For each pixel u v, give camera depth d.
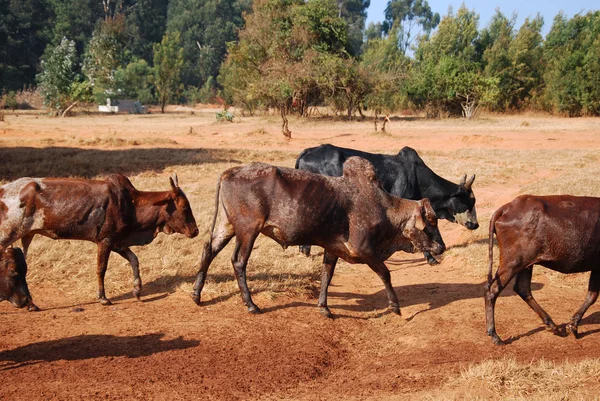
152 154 21.19
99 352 5.89
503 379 5.09
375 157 9.88
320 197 6.91
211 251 7.32
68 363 5.62
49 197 7.04
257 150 23.64
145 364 5.65
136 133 31.55
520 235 6.20
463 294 8.00
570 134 29.83
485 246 10.16
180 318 6.87
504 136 29.00
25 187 7.01
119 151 21.89
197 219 11.64
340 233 7.02
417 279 9.05
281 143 27.09
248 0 108.06
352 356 6.22
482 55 52.34
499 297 7.82
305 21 45.16
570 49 47.25
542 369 5.26
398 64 46.69
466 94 43.50
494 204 13.84
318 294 8.13
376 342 6.62
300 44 45.84
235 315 7.03
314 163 9.82
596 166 19.22
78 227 7.14
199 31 101.25
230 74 60.69
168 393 5.07
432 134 30.75
